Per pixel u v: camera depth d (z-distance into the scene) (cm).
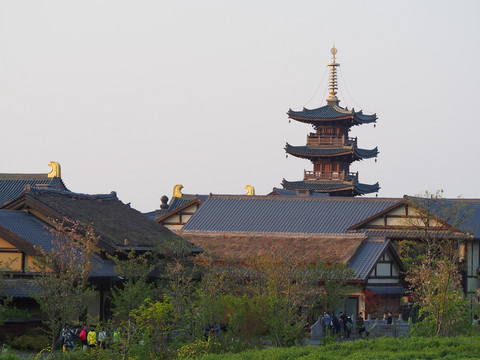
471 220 9994
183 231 9931
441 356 5078
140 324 5194
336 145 17062
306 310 6275
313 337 6800
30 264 6303
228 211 11144
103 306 6431
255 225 10669
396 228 9806
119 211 7631
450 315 6138
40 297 5266
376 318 7869
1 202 11594
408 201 9650
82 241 5484
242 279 6844
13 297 5831
